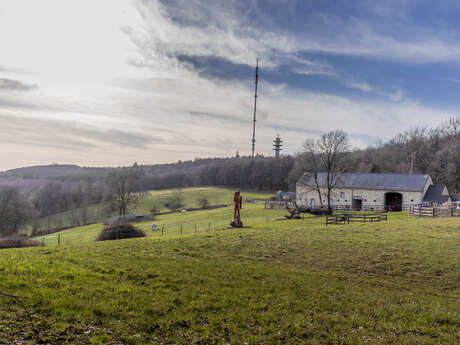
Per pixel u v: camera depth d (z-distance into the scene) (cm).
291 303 1233
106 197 9362
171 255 1908
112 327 910
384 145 12875
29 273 1235
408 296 1395
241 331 976
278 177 14700
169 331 938
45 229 8188
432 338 982
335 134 6681
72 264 1479
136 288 1226
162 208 10644
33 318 890
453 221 3356
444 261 1873
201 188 15400
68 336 826
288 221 4609
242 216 6184
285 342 925
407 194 6519
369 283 1563
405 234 2664
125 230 3944
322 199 7706
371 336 984
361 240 2450
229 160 18875
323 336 974
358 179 7325
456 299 1384
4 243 3478
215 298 1216
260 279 1517
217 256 1966
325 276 1639
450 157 8275
